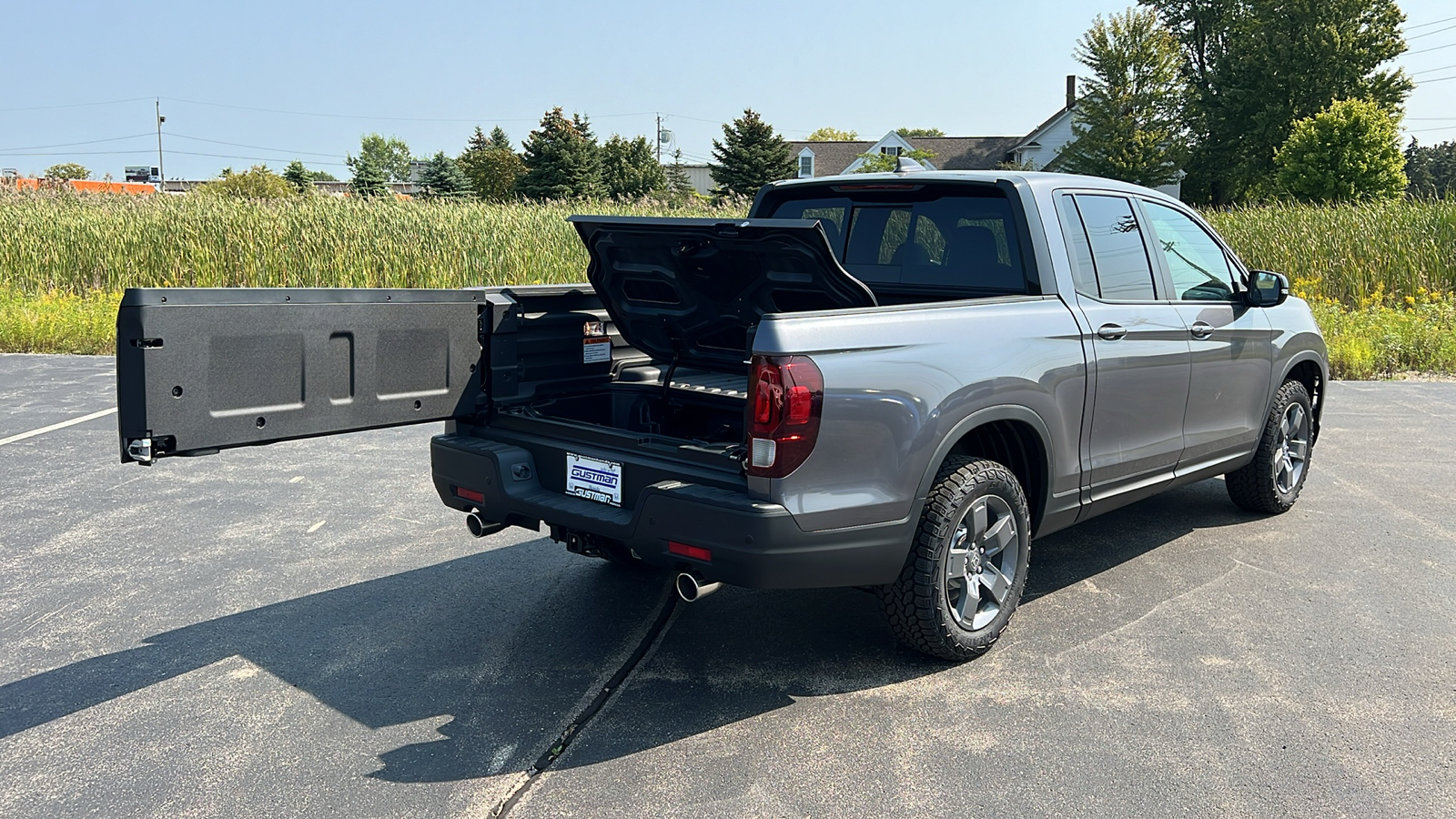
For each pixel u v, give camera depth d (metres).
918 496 3.47
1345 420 8.62
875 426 3.32
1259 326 5.29
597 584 4.75
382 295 3.64
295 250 17.70
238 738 3.27
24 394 9.84
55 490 6.41
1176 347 4.62
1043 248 4.11
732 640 4.07
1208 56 63.28
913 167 4.68
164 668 3.81
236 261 17.56
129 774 3.04
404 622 4.28
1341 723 3.32
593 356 4.51
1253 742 3.21
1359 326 12.62
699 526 3.26
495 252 18.28
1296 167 45.91
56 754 3.16
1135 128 53.22
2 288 16.14
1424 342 11.77
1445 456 7.23
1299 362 5.71
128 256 17.36
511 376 4.12
